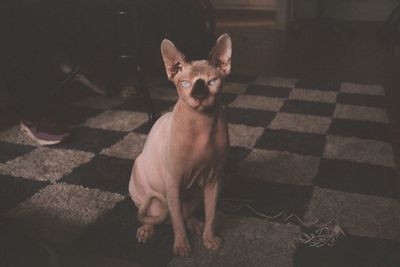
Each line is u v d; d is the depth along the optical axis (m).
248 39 4.62
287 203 1.41
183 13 2.67
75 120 2.16
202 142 1.04
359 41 4.48
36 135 1.86
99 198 1.43
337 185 1.53
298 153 1.79
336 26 4.88
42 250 1.01
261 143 1.89
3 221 1.15
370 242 1.21
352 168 1.66
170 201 1.11
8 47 2.04
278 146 1.86
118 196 1.44
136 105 2.41
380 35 4.73
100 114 2.25
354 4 5.65
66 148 1.83
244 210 1.37
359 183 1.54
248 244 1.20
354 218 1.33
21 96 2.04
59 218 1.31
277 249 1.18
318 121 2.17
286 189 1.50
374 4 5.58
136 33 2.01
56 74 2.51
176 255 1.15
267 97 2.56
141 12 2.00
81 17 2.31
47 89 2.25
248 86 2.79
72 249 1.17
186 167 1.07
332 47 4.20
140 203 1.24
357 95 2.62
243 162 1.70
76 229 1.26
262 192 1.48
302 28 5.21
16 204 1.39
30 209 1.36
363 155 1.78
